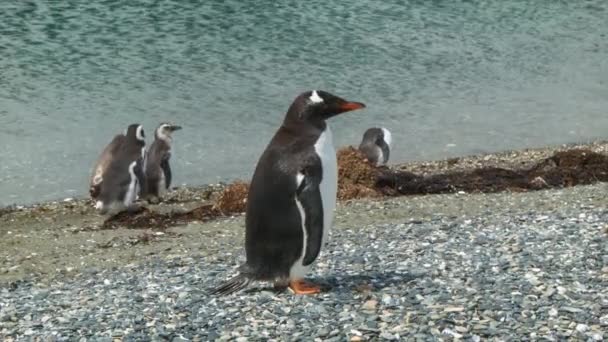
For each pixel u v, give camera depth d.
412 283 11.03
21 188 20.88
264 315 10.08
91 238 16.81
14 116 26.25
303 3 40.72
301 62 32.75
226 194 18.86
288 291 10.87
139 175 18.56
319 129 10.74
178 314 10.38
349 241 14.16
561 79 33.03
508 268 11.59
